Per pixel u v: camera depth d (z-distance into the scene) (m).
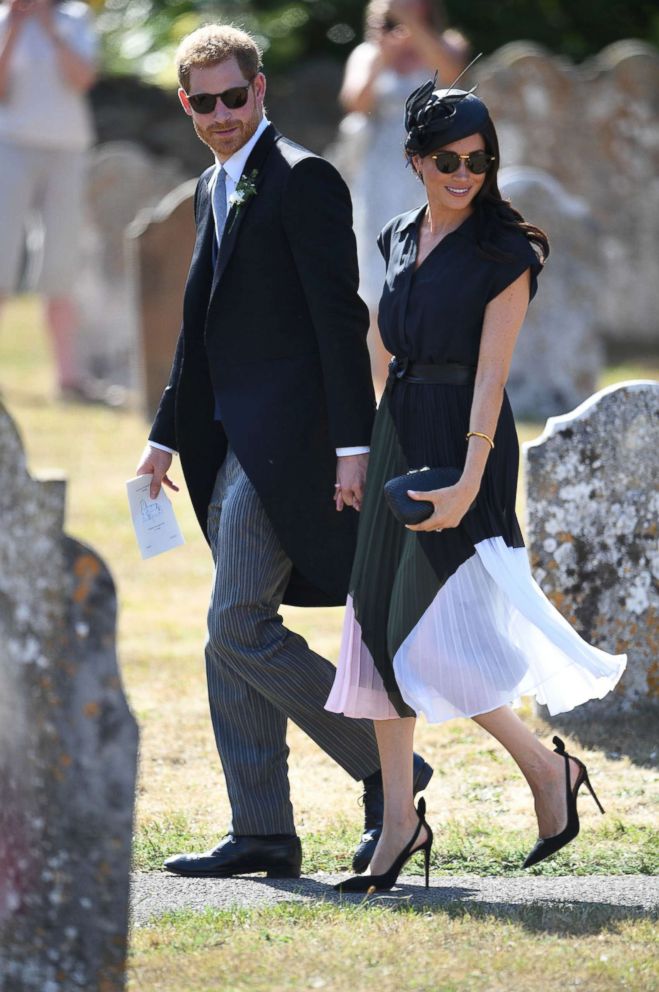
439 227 14.28
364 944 13.05
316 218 14.91
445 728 20.89
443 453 14.20
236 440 15.25
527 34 78.56
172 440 16.44
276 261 15.09
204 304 15.74
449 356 14.14
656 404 20.81
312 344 15.30
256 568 15.33
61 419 44.50
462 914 13.92
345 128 46.78
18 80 43.06
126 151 48.47
